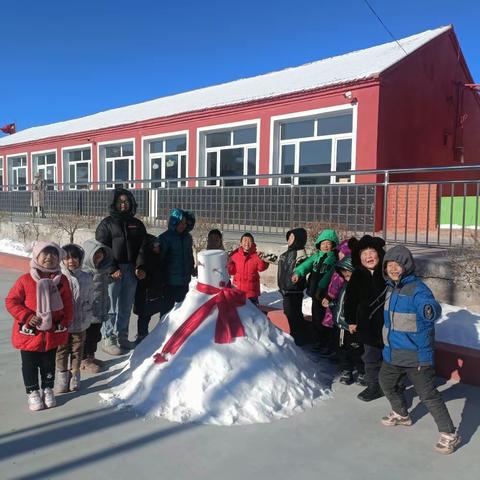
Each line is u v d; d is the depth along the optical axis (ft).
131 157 58.23
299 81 45.44
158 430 11.15
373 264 13.01
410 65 39.75
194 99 57.98
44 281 12.00
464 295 17.83
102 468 9.59
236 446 10.52
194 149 49.03
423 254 20.03
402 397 11.73
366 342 12.98
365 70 38.78
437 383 14.42
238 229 28.60
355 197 23.63
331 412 12.37
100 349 17.42
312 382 13.64
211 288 13.82
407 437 11.11
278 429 11.34
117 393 13.08
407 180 39.70
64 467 9.61
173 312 14.21
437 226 22.07
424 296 10.81
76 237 38.73
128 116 62.80
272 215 26.94
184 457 10.05
